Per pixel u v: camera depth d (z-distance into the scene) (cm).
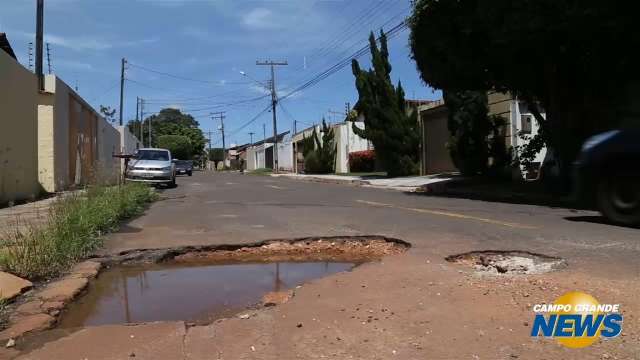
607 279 523
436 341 388
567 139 1474
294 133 5959
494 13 1266
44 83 1936
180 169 4628
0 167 1359
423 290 507
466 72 1556
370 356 366
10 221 926
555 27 1194
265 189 2125
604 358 355
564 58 1432
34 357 370
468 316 435
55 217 764
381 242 802
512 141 2050
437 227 896
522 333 399
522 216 1048
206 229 918
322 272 651
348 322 430
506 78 1555
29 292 525
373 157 3584
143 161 2319
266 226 948
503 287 508
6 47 1945
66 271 617
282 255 754
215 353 375
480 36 1438
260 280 615
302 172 4616
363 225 939
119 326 431
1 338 405
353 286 530
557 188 1487
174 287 585
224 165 9650
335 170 4056
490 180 2039
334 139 4078
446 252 678
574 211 1140
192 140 9650
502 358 358
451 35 1488
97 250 732
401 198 1566
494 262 629
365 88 2742
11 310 470
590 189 928
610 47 1273
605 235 783
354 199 1543
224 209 1269
